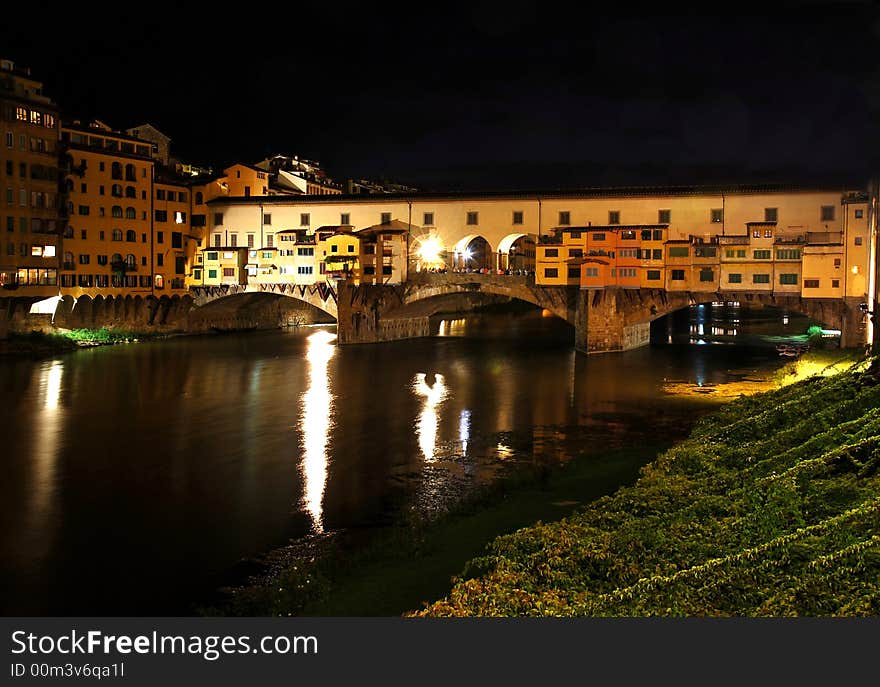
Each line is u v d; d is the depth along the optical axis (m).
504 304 164.88
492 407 56.56
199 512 33.72
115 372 72.31
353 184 134.88
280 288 101.19
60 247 89.56
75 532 31.36
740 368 74.00
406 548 26.84
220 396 61.09
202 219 105.62
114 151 97.19
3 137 81.81
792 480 25.92
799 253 77.19
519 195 89.25
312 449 44.53
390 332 101.12
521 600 19.09
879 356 42.75
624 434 47.69
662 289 82.50
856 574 18.41
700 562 21.36
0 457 42.62
